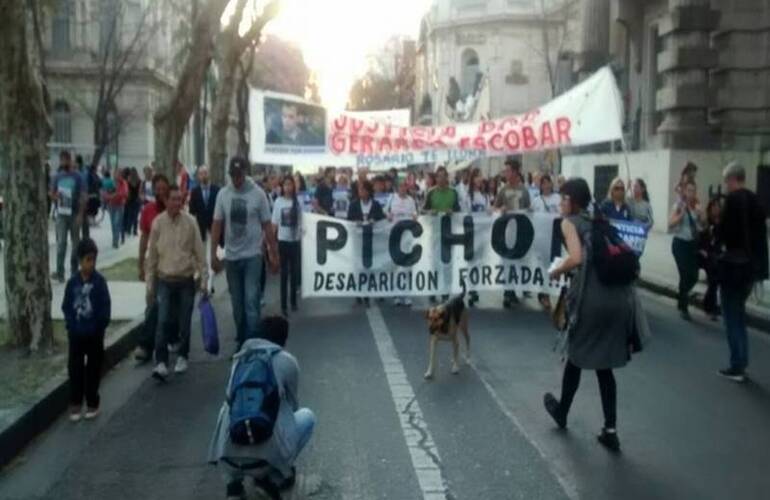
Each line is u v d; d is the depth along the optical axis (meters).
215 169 24.72
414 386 8.99
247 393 5.42
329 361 10.17
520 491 6.08
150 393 8.80
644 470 6.53
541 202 14.48
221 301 15.11
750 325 12.88
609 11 38.22
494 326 12.56
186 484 6.26
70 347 7.80
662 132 29.66
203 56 15.73
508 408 8.19
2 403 7.43
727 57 28.77
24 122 9.36
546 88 75.69
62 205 15.49
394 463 6.66
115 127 51.53
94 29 57.38
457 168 31.50
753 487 6.19
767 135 25.55
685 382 9.30
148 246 9.81
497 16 75.81
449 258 14.38
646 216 13.84
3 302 12.61
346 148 15.39
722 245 9.49
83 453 6.96
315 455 6.84
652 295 16.20
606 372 7.07
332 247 14.35
